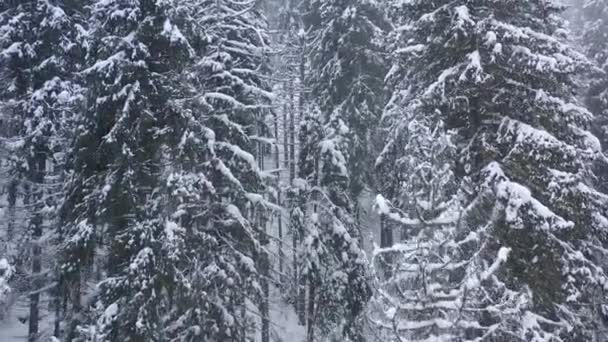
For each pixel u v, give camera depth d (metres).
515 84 12.71
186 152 13.55
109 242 13.50
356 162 21.33
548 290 11.62
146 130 13.65
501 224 11.53
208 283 13.54
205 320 13.23
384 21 23.42
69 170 15.45
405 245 8.38
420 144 8.97
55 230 16.52
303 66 27.47
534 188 12.40
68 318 14.00
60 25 18.08
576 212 11.86
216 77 16.36
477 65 12.02
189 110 14.05
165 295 13.24
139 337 11.74
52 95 17.67
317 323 18.70
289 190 19.88
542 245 11.55
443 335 8.01
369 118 21.77
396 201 16.52
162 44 14.07
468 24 12.38
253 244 15.11
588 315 12.68
